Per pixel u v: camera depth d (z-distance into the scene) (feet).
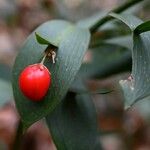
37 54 0.67
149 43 0.63
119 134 1.54
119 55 0.96
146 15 1.13
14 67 0.67
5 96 0.86
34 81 0.61
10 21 1.69
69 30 0.74
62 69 0.63
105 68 0.96
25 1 1.61
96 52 1.02
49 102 0.63
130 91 0.58
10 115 1.67
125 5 0.84
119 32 1.04
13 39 1.86
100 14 0.92
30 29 1.65
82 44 0.67
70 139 0.73
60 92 0.62
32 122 0.63
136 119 1.65
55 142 0.72
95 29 0.87
